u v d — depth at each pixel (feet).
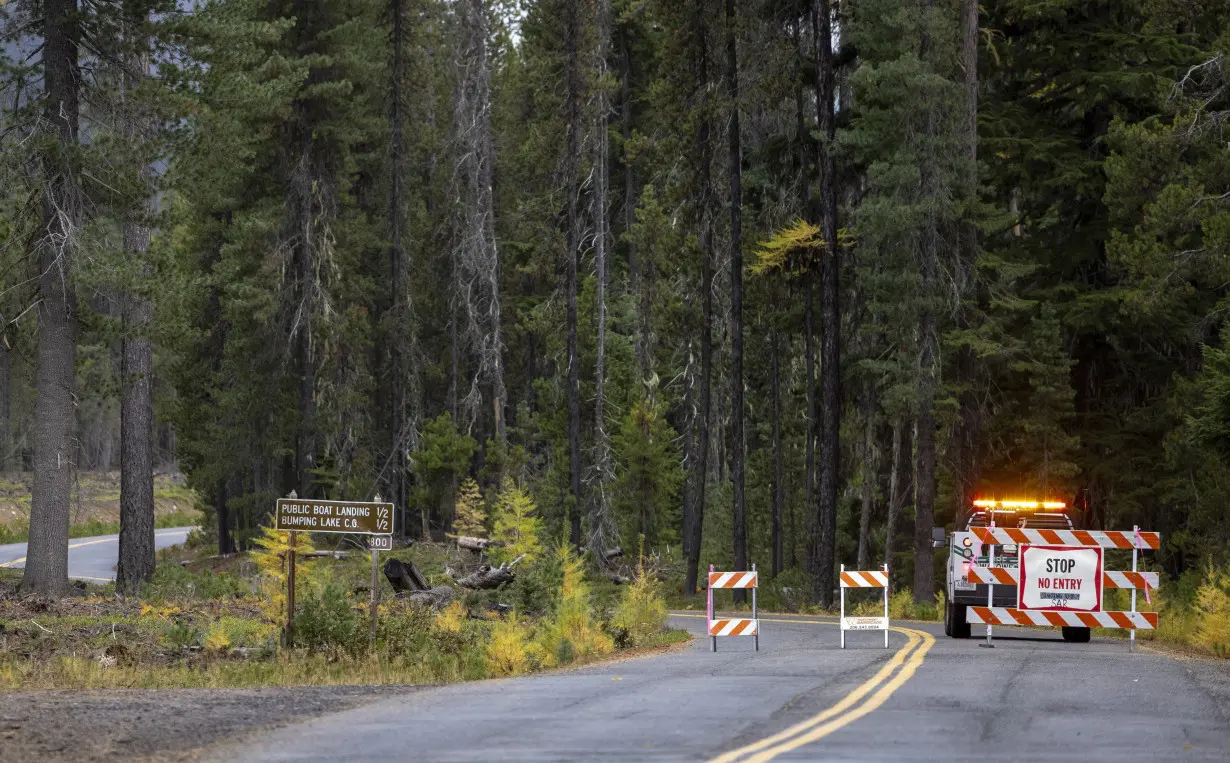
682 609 250.98
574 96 303.27
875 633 151.53
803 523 327.26
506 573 187.11
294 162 287.48
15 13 159.94
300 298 293.23
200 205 270.26
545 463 379.76
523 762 54.19
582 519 309.63
